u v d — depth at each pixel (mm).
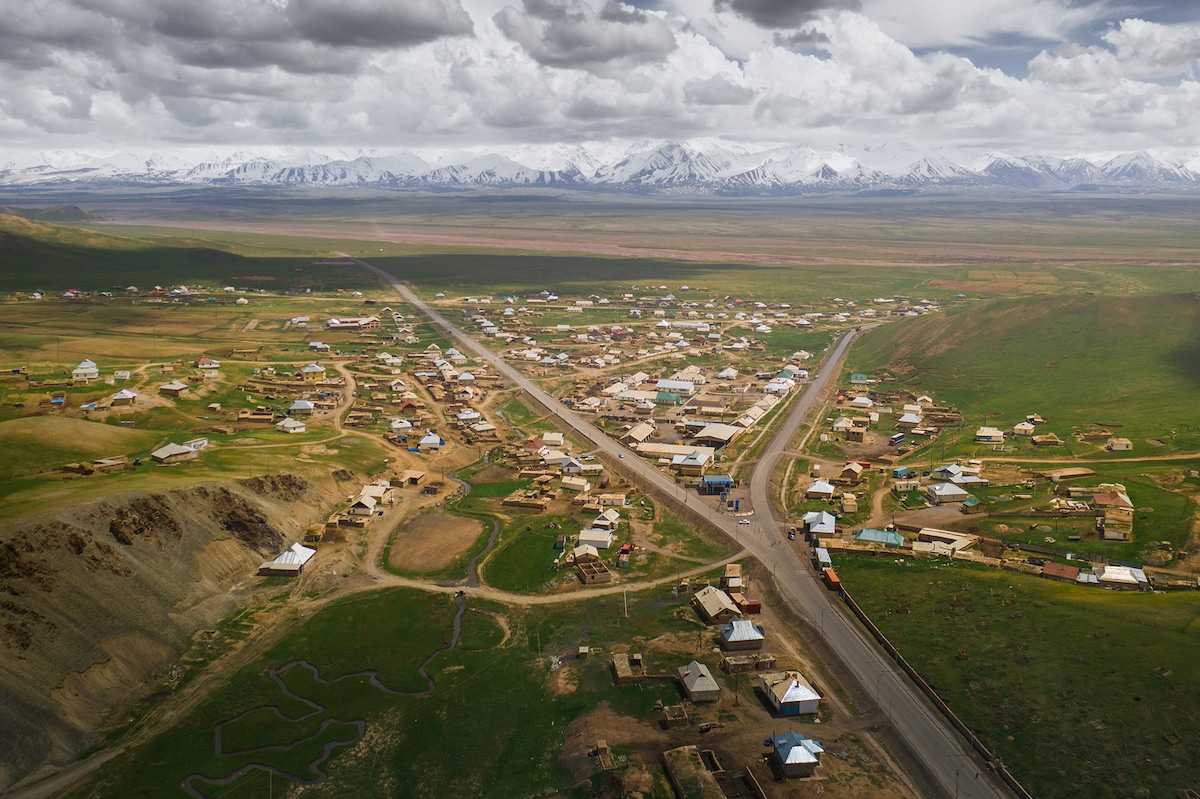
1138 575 132750
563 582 140125
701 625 125188
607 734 99188
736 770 92875
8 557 114562
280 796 91812
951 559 144625
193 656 119375
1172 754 91500
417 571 145625
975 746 97062
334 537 158375
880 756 95750
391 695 109500
